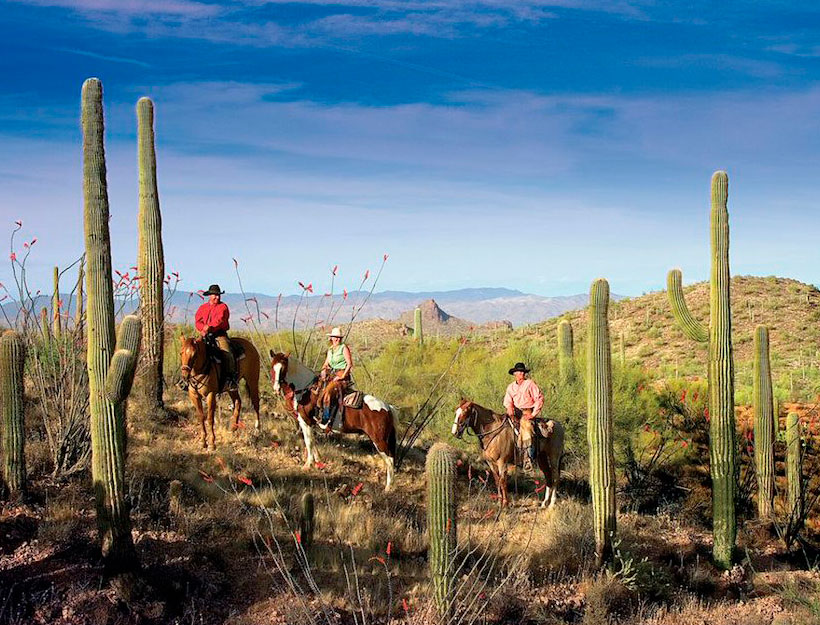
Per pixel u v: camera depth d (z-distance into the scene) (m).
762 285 55.69
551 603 9.92
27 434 11.91
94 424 8.52
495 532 11.87
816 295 52.97
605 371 10.85
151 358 15.03
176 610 8.59
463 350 26.03
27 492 10.01
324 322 15.60
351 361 13.76
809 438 17.28
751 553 12.78
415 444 17.34
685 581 11.33
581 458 17.11
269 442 14.95
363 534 11.15
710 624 9.98
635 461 16.38
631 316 53.94
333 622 8.64
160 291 15.16
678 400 18.31
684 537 13.07
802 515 13.83
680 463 17.16
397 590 9.69
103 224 8.51
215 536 10.30
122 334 8.24
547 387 18.02
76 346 11.48
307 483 13.11
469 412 13.64
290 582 8.90
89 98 8.60
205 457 13.27
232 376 14.13
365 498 12.89
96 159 8.52
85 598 8.20
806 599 10.51
